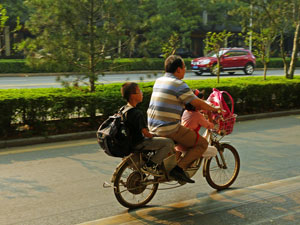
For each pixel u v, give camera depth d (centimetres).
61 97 853
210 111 496
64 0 980
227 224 432
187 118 489
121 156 448
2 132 791
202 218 448
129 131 445
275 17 1517
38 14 986
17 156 707
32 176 598
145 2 1055
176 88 450
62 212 470
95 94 910
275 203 491
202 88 1091
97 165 659
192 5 3631
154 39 1039
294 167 660
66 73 988
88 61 1023
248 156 725
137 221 442
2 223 438
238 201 500
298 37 1508
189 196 523
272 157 720
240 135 903
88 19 1018
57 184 566
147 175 480
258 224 431
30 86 1800
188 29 3897
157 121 460
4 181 575
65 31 995
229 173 561
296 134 919
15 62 2516
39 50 966
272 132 939
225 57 2562
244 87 1138
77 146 786
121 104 923
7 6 3058
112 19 1035
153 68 2880
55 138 821
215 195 525
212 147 513
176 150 497
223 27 4397
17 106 801
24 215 460
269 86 1186
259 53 1592
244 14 1581
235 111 1141
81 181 580
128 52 1073
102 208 483
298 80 1314
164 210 474
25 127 831
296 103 1264
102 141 437
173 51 1480
